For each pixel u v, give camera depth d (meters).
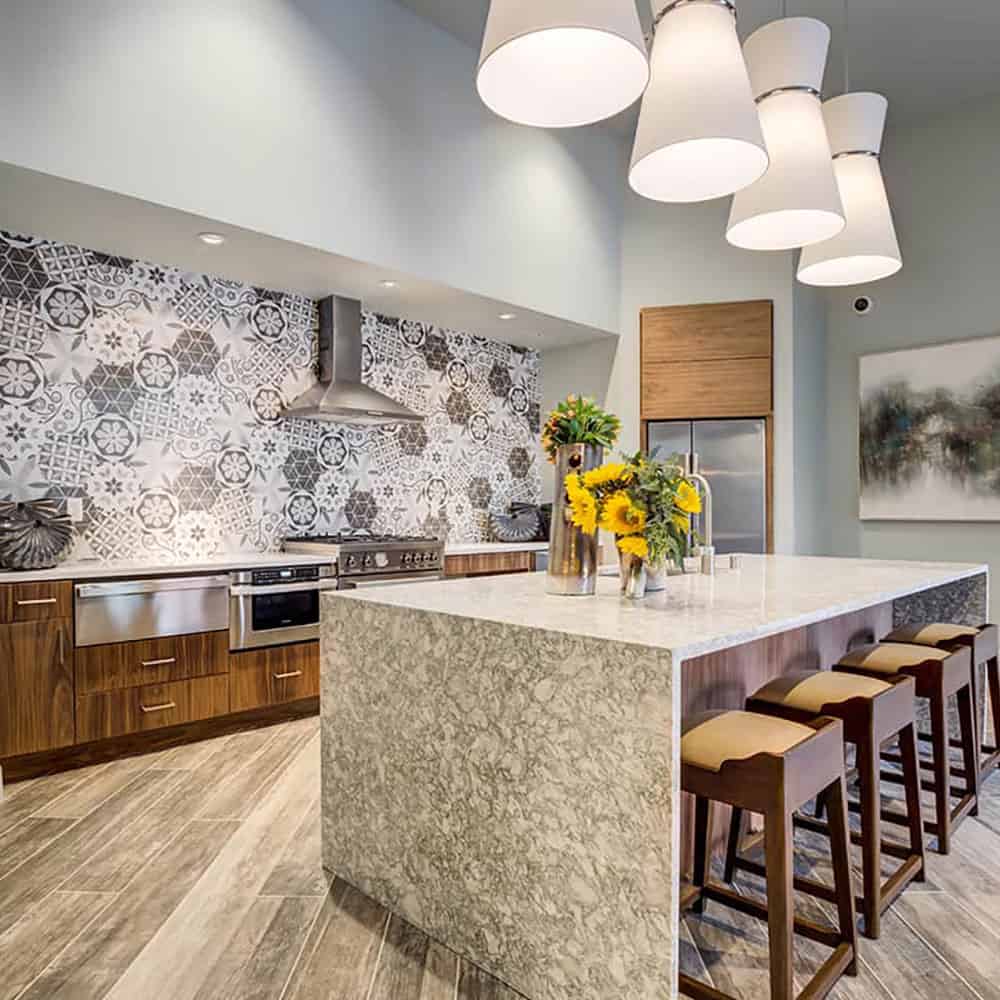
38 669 3.06
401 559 4.40
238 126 3.33
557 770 1.65
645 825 1.49
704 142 2.42
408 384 5.20
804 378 5.34
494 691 1.79
